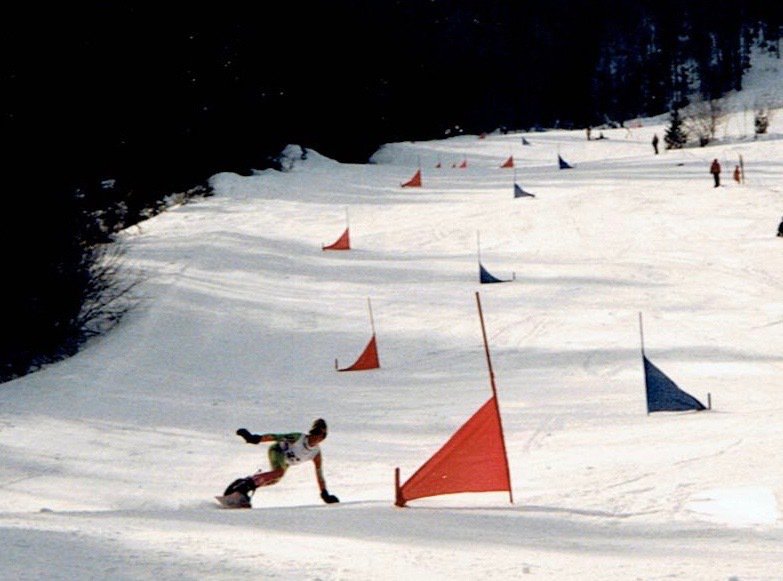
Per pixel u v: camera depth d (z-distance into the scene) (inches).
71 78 1979.6
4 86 1679.4
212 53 3457.2
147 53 2938.0
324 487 627.2
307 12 4281.5
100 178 2442.2
